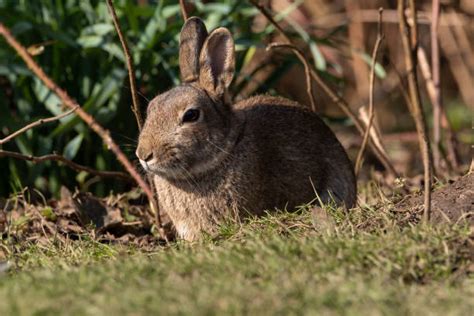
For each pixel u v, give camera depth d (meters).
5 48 11.85
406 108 18.00
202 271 7.14
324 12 17.94
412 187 11.67
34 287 6.73
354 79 18.11
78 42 12.10
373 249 7.30
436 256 7.29
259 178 9.81
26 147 12.05
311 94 11.53
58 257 8.48
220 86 9.86
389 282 6.85
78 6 12.52
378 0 17.50
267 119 10.36
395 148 16.41
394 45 17.64
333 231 8.09
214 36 9.88
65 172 12.31
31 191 11.67
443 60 18.92
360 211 8.70
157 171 9.38
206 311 6.02
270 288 6.53
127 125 12.35
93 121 10.05
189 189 9.67
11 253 8.81
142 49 12.14
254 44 12.34
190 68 10.30
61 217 10.42
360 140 16.27
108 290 6.61
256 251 7.44
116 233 10.49
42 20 12.27
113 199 11.47
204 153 9.52
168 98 9.60
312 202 10.28
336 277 6.80
